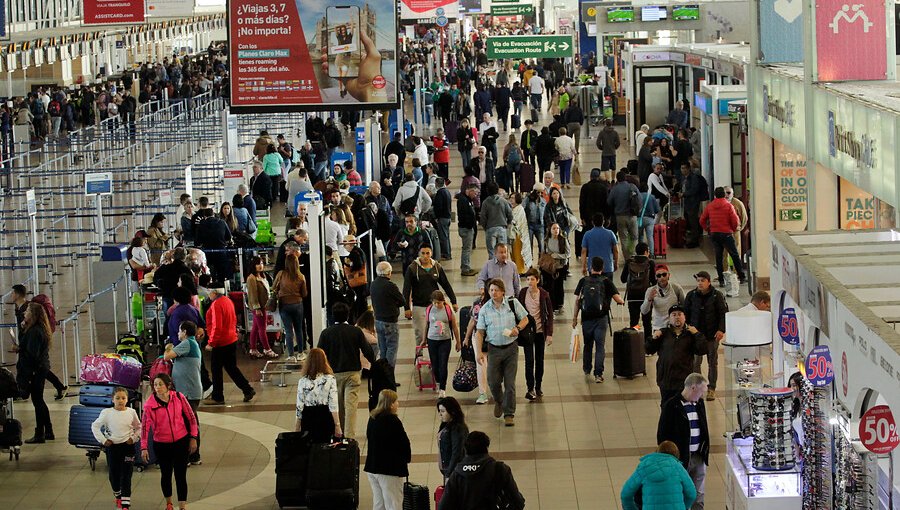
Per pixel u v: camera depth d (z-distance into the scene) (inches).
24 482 1149.7
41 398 1252.5
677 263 1962.4
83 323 1704.0
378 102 1866.4
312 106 1866.4
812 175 1430.9
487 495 860.0
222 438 1258.0
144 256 1685.5
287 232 1817.2
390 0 1844.2
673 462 860.0
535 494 1075.9
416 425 1268.5
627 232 1915.6
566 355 1493.6
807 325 815.7
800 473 817.5
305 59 1854.1
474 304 1316.4
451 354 1521.9
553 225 1744.6
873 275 815.1
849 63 1424.7
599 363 1382.9
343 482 1046.4
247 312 1563.7
